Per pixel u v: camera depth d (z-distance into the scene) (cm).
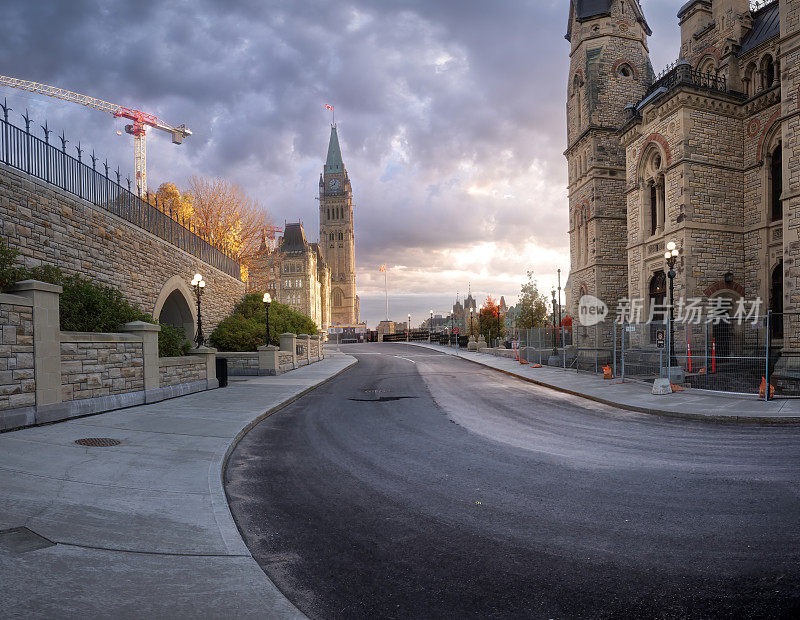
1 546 393
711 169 2472
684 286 2406
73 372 1035
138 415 1093
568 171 3866
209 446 807
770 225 2378
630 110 2966
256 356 2344
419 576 395
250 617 318
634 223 2880
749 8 2734
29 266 1225
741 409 1197
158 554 406
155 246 1969
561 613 340
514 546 452
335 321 18050
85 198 1494
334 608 345
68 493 538
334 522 514
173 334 1709
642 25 3681
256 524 508
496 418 1172
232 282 3122
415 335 8138
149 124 10225
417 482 657
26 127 1239
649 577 390
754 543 451
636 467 725
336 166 18500
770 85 2523
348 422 1124
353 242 18938
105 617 306
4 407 853
